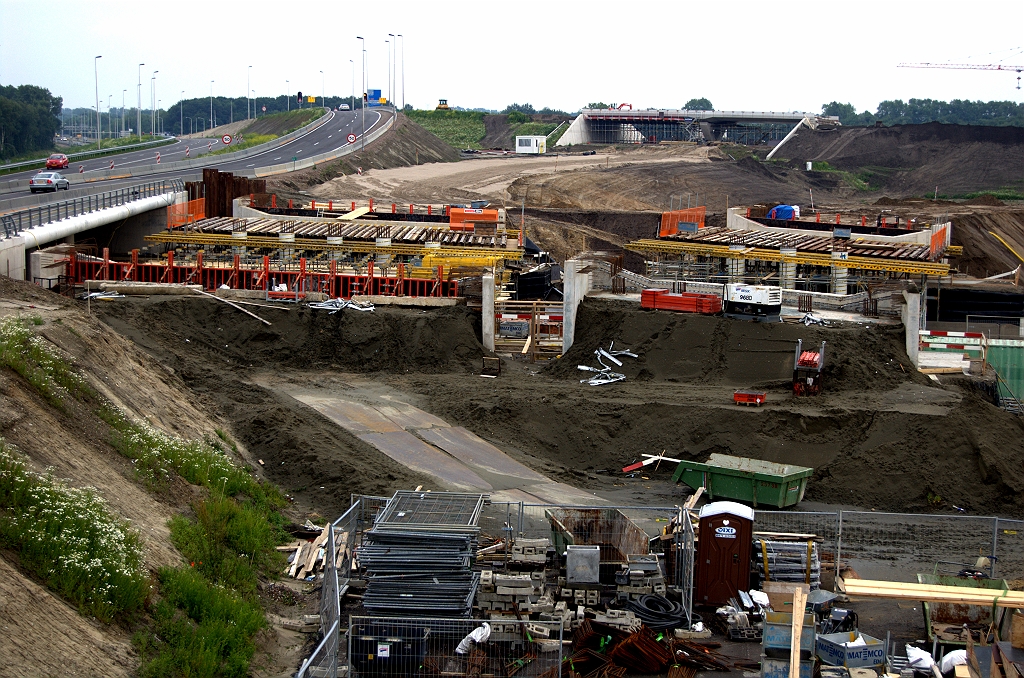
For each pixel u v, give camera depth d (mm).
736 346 41000
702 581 23422
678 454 34656
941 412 34531
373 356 44562
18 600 16297
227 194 75625
